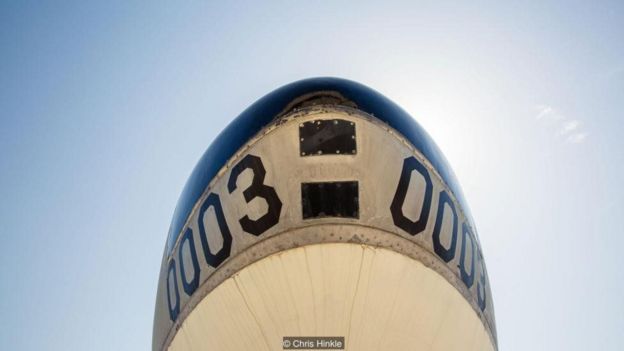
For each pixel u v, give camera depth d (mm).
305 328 13586
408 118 16641
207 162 16141
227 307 14008
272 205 14273
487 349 15555
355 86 16359
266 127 15250
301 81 16656
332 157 14578
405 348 13734
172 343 15211
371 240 13898
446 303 14367
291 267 13750
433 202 15031
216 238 14617
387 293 13727
